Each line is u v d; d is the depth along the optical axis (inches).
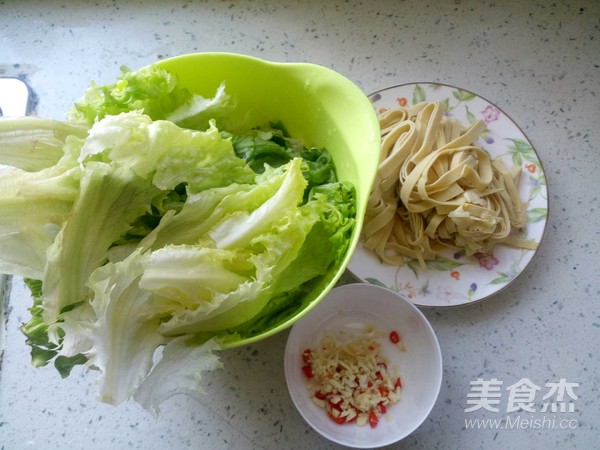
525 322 30.5
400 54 38.4
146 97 24.9
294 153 28.5
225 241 21.7
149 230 22.9
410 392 27.6
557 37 38.8
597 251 32.4
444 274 31.1
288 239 21.9
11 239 20.6
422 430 27.9
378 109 35.0
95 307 19.8
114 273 19.8
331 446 27.2
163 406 28.1
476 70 37.9
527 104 36.9
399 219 33.5
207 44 39.2
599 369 29.2
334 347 29.0
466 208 30.5
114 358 20.1
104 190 20.8
